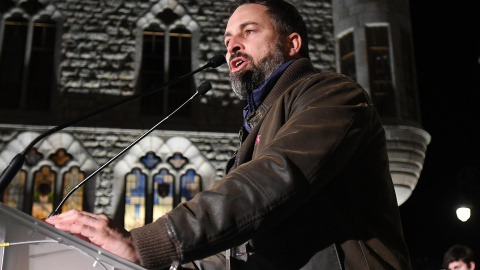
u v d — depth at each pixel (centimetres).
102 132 1258
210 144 1284
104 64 1306
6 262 145
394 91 1323
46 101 1286
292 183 149
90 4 1341
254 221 147
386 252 169
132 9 1352
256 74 203
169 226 147
